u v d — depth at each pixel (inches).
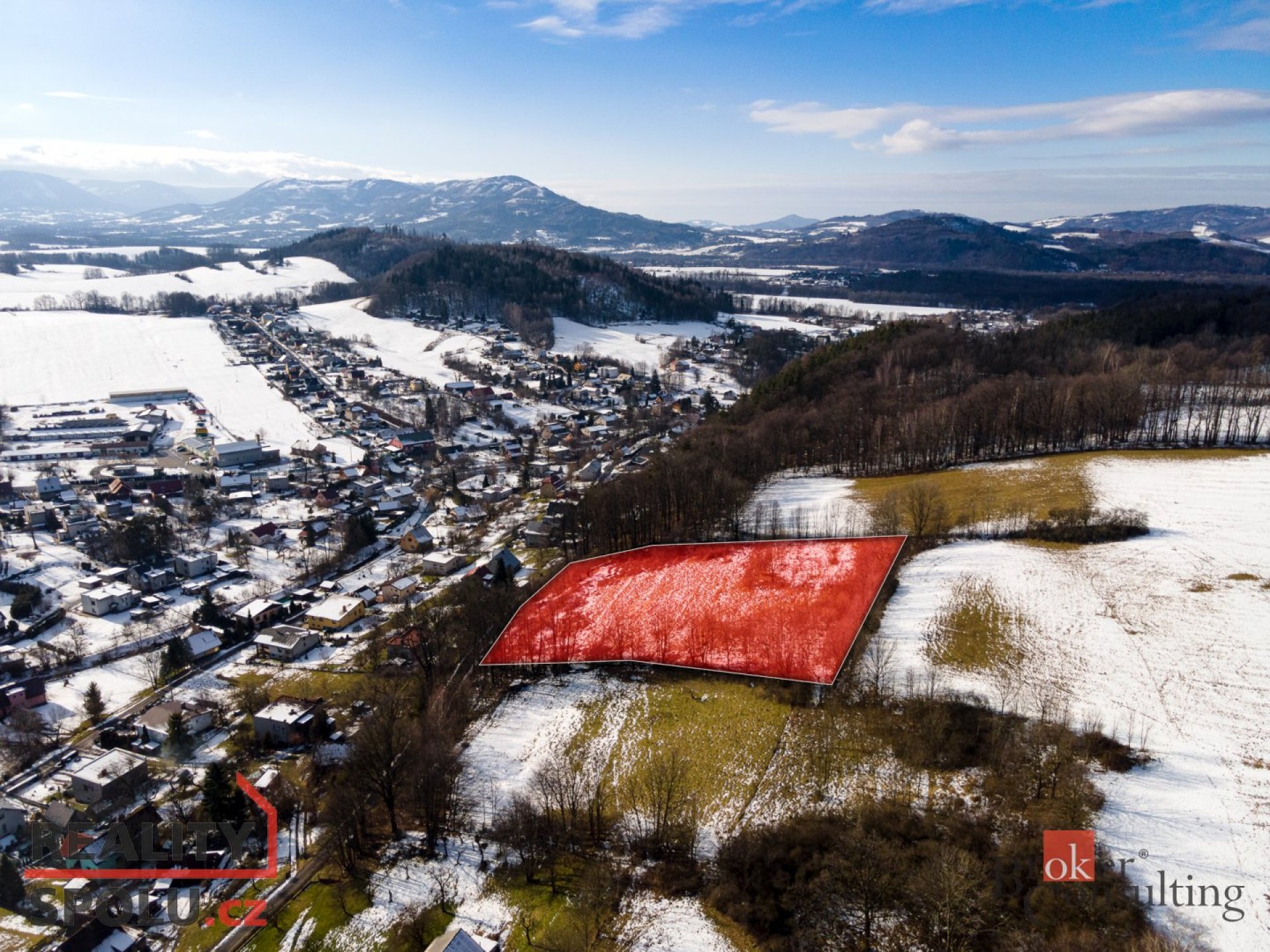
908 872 2351.1
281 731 3727.9
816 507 5221.5
